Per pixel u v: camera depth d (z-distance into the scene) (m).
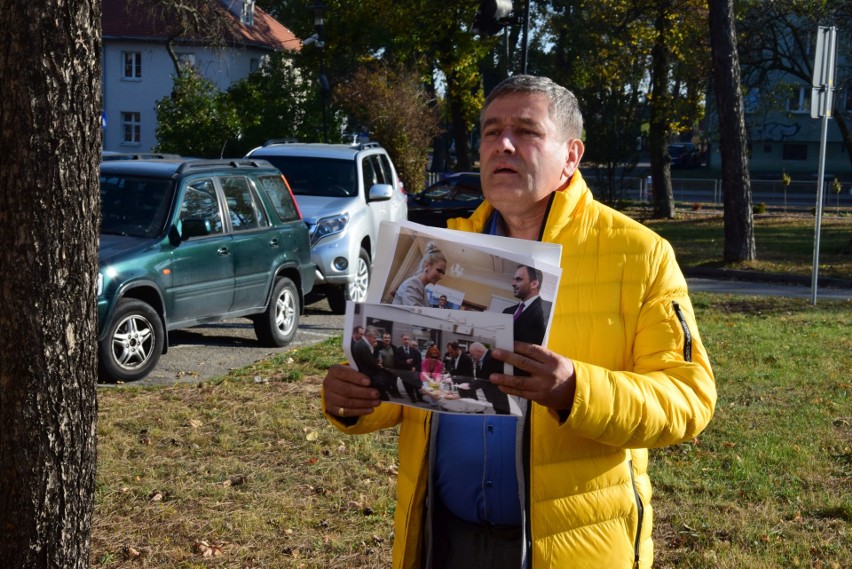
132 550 4.64
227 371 8.79
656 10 27.98
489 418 2.41
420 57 39.50
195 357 9.44
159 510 5.14
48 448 2.78
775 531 4.91
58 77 2.66
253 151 13.75
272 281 9.94
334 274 12.17
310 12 37.56
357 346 2.11
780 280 17.34
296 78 32.97
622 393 2.10
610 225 2.39
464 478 2.46
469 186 19.64
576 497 2.28
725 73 18.52
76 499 2.87
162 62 47.44
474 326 2.04
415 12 31.50
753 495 5.38
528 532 2.28
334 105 32.50
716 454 6.05
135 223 8.78
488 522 2.48
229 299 9.34
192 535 4.85
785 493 5.38
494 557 2.49
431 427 2.47
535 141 2.39
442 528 2.58
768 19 27.47
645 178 39.09
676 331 2.29
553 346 2.32
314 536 4.85
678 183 43.91
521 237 2.54
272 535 4.86
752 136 55.16
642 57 29.91
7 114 2.64
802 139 54.75
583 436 2.14
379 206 13.67
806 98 53.28
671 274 2.36
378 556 4.63
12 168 2.65
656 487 5.55
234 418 6.86
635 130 30.28
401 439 2.56
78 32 2.69
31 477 2.77
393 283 2.14
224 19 37.69
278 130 30.72
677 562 4.58
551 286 2.04
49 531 2.82
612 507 2.32
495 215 2.62
